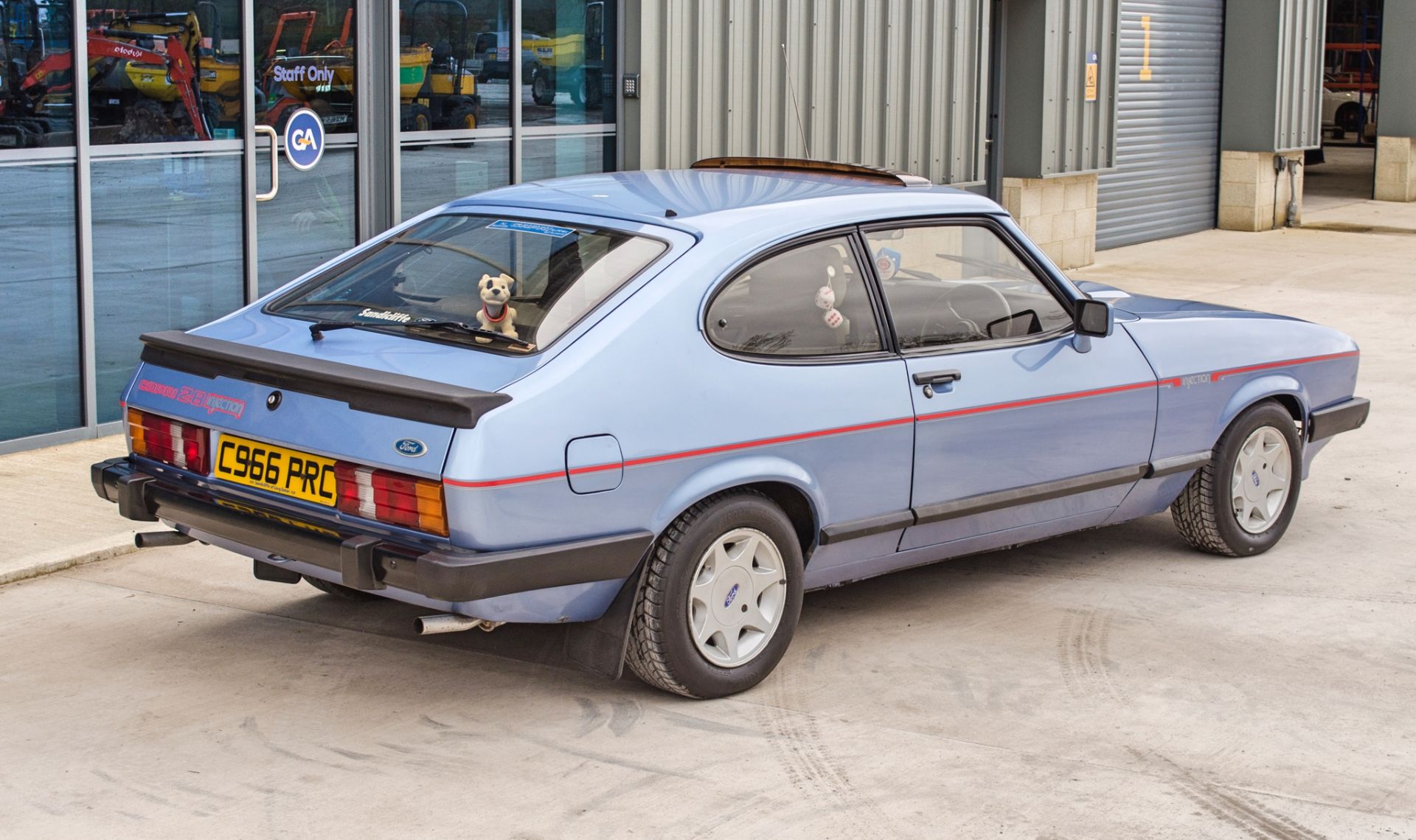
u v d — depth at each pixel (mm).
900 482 5152
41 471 7426
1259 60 20281
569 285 4691
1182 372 6066
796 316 4902
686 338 4574
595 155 11266
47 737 4438
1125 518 6203
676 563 4562
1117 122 16844
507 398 4184
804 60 12391
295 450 4426
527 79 10617
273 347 4750
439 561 4078
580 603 4480
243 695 4789
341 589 5613
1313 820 4098
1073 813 4098
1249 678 5152
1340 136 36000
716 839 3902
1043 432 5566
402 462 4164
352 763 4305
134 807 4004
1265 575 6348
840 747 4496
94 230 8070
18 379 7836
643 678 4746
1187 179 20125
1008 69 15539
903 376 5113
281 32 8891
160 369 4871
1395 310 13539
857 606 5828
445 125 10047
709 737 4547
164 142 8336
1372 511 7387
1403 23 23922
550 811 4039
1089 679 5109
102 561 6176
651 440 4434
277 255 9078
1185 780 4336
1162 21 18953
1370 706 4930
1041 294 5664
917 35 13500
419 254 5125
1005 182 15758
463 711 4703
